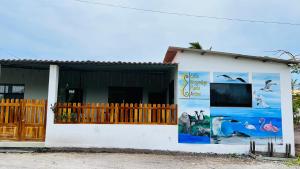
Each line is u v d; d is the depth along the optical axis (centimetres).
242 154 1190
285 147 1208
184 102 1215
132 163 927
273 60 1233
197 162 990
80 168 826
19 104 1189
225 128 1211
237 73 1239
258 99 1234
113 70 1479
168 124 1199
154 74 1623
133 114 1204
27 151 1088
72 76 1581
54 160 932
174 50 1246
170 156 1093
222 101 1223
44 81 1528
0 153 1052
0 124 1175
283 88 1245
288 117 1233
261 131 1217
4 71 1506
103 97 1591
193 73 1228
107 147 1177
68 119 1183
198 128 1205
